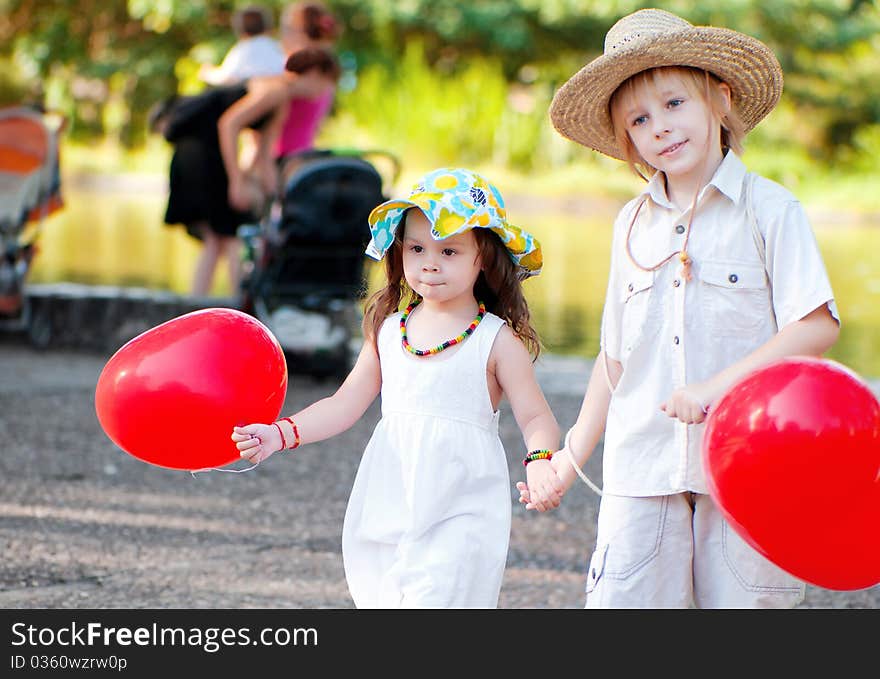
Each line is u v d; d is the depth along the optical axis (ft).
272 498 17.47
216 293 36.37
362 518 10.53
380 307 11.02
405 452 10.41
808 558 8.55
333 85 26.91
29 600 13.44
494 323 10.67
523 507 17.28
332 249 23.65
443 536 10.23
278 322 24.07
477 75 79.10
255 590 13.97
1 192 26.71
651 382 10.31
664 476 10.19
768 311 10.09
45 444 19.76
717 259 10.13
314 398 23.11
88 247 48.91
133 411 9.57
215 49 77.97
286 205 23.30
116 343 27.32
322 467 19.15
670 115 10.27
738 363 9.65
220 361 9.67
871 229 64.34
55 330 27.71
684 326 10.18
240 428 9.74
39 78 86.17
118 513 16.56
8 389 23.30
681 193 10.45
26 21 84.23
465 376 10.47
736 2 80.18
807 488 8.32
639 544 10.28
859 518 8.36
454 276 10.48
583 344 29.60
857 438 8.29
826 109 85.81
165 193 77.66
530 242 10.74
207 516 16.58
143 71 81.41
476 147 77.87
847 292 39.83
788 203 10.04
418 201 10.34
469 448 10.40
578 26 82.48
